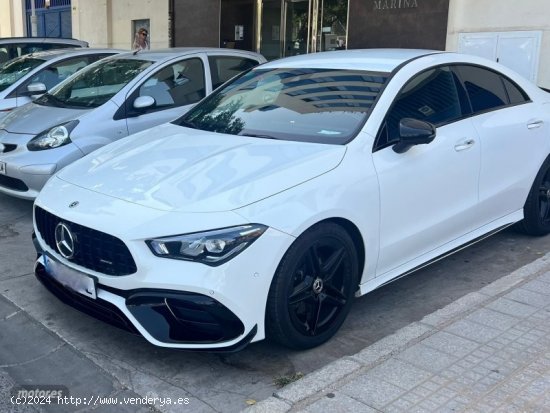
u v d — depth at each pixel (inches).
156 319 128.0
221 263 124.6
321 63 189.8
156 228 127.4
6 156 241.8
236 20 532.1
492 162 186.5
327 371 130.6
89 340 151.3
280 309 132.7
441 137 170.6
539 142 205.2
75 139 238.2
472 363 132.8
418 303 173.0
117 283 131.5
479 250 211.0
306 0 482.3
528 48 347.3
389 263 159.6
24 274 191.8
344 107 164.2
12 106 307.6
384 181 152.1
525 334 145.0
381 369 131.2
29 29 836.6
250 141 159.6
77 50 347.3
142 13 610.2
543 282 174.6
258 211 129.5
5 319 162.1
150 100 251.9
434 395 121.5
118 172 151.7
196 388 131.7
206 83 285.1
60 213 142.4
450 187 172.2
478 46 368.8
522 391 122.3
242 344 129.0
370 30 426.6
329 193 139.8
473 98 188.5
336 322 148.6
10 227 239.8
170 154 157.6
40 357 143.9
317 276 141.1
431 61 180.1
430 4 390.3
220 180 137.9
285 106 175.3
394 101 163.8
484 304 160.9
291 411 117.8
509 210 201.5
